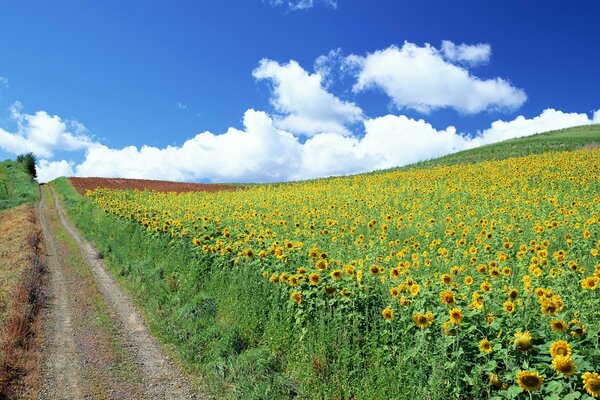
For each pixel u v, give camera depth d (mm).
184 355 9781
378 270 8531
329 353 7906
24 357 9703
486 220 16500
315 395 7492
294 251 11438
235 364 8805
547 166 32125
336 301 8461
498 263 10250
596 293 7344
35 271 16703
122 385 8812
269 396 7660
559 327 5543
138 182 68312
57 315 12766
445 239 14648
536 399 5191
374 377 7102
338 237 15594
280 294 9836
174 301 12664
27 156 87500
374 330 7559
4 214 38031
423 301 6996
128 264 17812
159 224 19969
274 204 27656
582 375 4688
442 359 6121
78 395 8430
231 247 12961
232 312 10898
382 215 19656
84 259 20438
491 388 5793
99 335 11281
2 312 12125
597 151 40125
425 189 27203
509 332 5977
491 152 57500
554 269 9148
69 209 40500
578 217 15336
